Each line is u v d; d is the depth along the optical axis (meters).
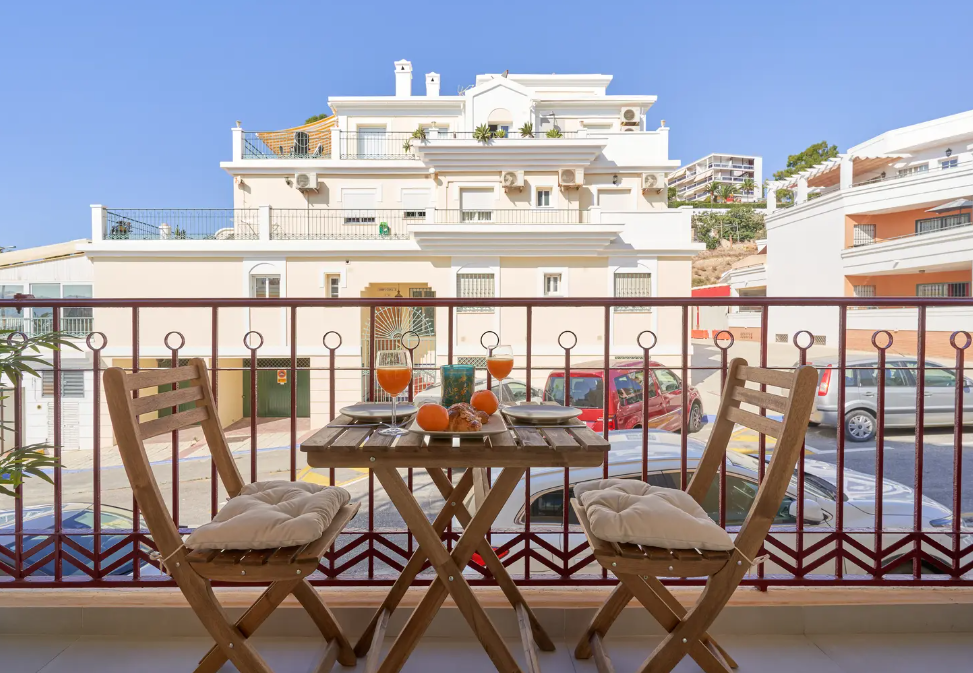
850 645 1.85
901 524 2.80
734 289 34.56
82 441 14.54
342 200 19.23
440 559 1.46
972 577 2.02
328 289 16.97
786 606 1.91
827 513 2.83
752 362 20.97
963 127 27.56
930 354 19.27
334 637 1.72
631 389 4.74
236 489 1.76
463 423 1.37
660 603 1.43
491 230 16.52
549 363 17.05
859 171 31.66
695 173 96.88
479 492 2.02
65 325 16.03
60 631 1.89
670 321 17.12
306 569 1.31
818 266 26.17
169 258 16.50
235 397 17.03
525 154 18.47
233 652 1.40
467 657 1.77
